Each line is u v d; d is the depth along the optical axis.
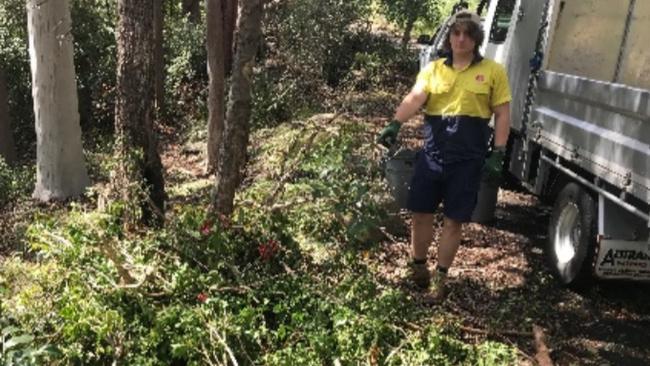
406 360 4.14
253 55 5.33
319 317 4.46
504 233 6.97
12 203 8.85
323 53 14.12
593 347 4.88
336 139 6.71
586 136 5.52
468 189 5.00
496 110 5.02
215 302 4.44
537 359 4.50
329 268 5.34
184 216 5.51
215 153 9.67
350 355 4.16
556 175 6.32
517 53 7.41
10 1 12.16
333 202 5.38
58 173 8.90
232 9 12.87
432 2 17.69
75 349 4.16
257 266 5.13
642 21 6.46
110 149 11.42
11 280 5.46
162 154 11.21
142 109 6.39
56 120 8.80
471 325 4.94
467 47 4.88
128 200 5.92
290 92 11.73
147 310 4.43
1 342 3.81
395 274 5.66
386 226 6.27
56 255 5.11
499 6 8.48
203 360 4.12
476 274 5.91
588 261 5.38
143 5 6.25
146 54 6.36
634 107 4.80
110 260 4.77
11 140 11.24
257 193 6.57
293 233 5.62
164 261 5.00
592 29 6.67
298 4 13.67
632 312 5.43
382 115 12.07
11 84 12.50
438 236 6.60
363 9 15.69
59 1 8.63
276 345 4.39
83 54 12.87
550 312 5.33
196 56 14.33
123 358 4.15
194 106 13.45
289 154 6.55
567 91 5.90
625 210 5.21
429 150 5.09
